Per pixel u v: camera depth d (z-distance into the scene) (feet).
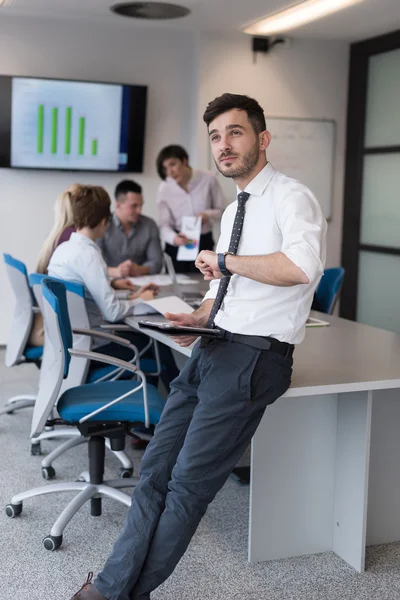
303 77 22.20
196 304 13.02
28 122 20.01
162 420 7.99
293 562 9.26
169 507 7.35
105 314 12.07
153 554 7.33
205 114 7.63
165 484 7.75
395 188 20.98
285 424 9.07
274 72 21.85
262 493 9.10
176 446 7.84
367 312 22.61
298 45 21.95
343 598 8.42
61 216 13.47
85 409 9.59
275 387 7.45
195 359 7.91
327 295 14.03
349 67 22.65
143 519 7.48
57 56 20.29
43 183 20.76
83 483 10.40
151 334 10.82
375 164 21.81
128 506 10.36
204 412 7.37
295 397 9.07
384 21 19.51
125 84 20.57
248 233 7.65
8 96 19.70
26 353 13.53
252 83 21.66
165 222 19.45
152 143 21.57
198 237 16.81
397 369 8.91
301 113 22.34
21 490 11.34
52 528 9.46
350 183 22.90
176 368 13.62
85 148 20.65
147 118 21.39
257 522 9.13
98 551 9.44
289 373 7.59
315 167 22.77
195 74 21.40
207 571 8.96
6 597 8.32
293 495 9.26
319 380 8.34
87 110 20.43
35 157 20.27
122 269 16.34
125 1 17.67
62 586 8.59
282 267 6.89
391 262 21.30
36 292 11.29
